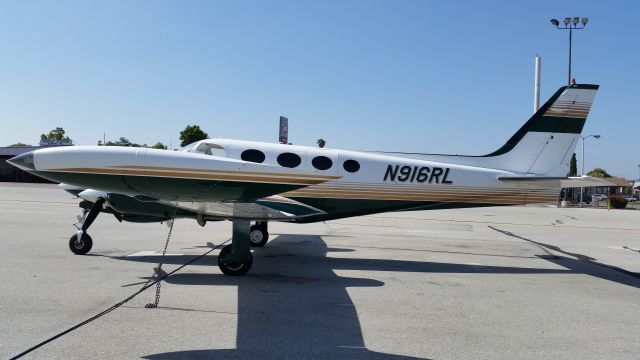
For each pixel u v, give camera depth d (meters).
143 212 8.36
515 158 10.02
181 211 8.27
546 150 10.00
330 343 4.41
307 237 12.68
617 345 4.57
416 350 4.29
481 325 5.12
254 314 5.27
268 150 9.55
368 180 9.64
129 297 5.80
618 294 6.86
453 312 5.63
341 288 6.71
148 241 10.66
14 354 3.89
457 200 9.84
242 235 7.38
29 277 6.67
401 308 5.73
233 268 7.37
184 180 6.06
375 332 4.77
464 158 9.98
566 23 29.62
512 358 4.15
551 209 33.28
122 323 4.79
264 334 4.60
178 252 9.30
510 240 13.56
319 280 7.22
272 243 11.37
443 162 9.91
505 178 9.77
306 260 9.05
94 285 6.35
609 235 15.78
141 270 7.47
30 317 4.89
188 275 7.25
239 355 4.03
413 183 9.70
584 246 12.64
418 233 14.55
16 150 46.81
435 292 6.66
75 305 5.37
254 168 5.95
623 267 9.32
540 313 5.68
